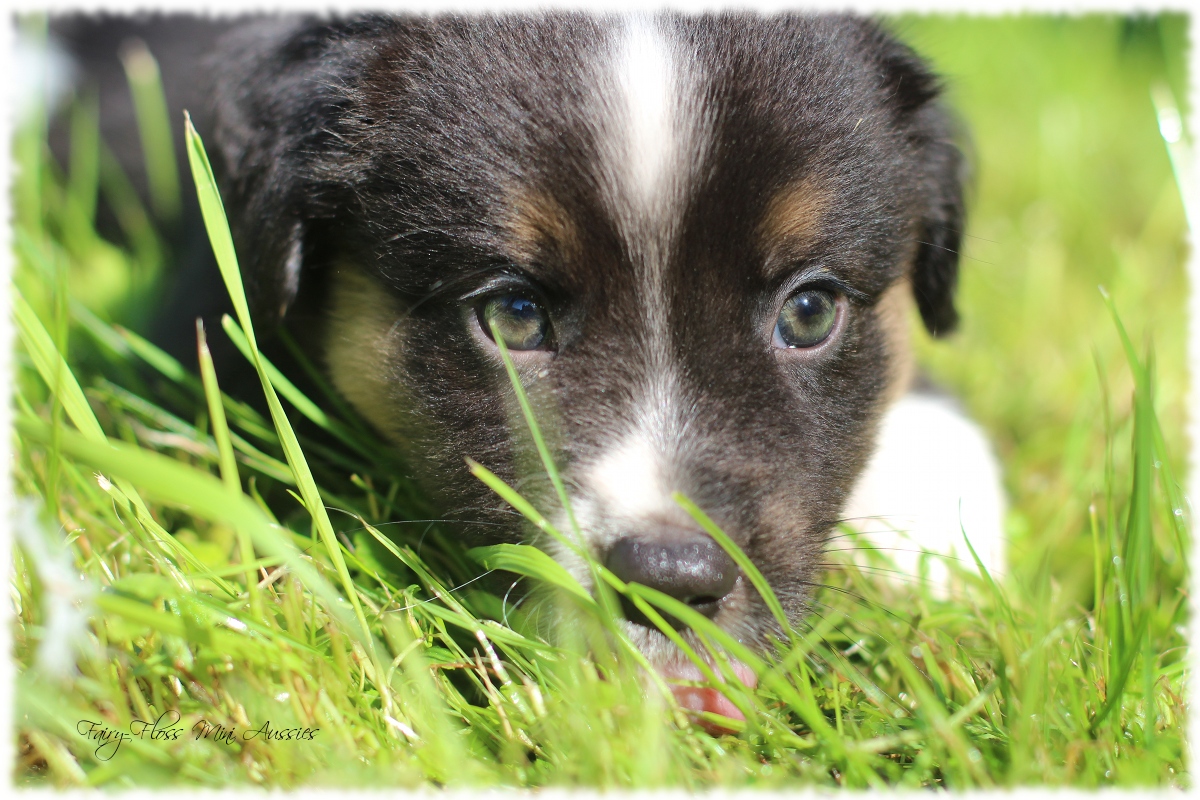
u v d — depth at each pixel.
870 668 0.27
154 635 0.26
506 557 0.26
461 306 0.28
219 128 0.30
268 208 0.29
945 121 0.32
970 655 0.27
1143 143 0.55
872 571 0.30
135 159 0.41
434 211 0.28
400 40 0.29
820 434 0.28
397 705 0.25
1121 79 0.64
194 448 0.30
